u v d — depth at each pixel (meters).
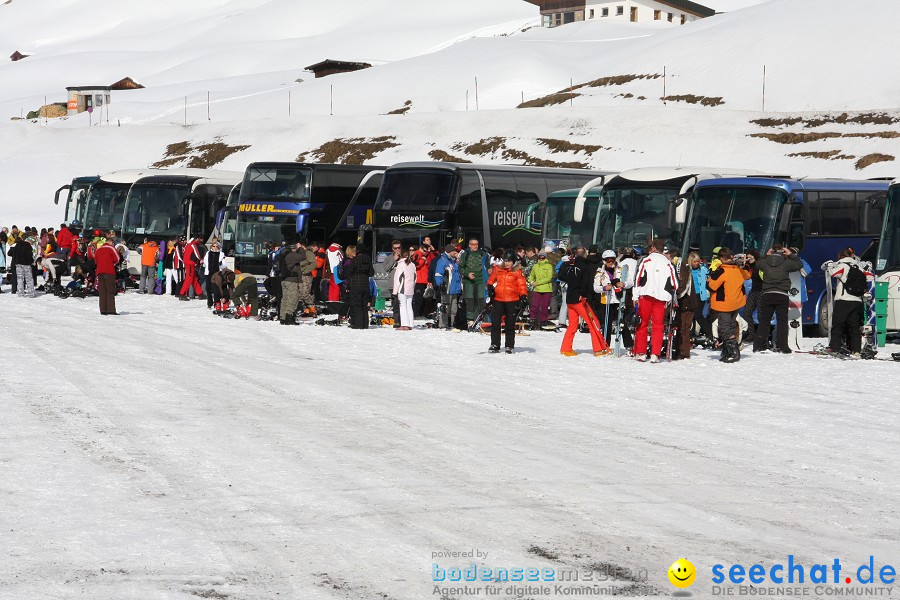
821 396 19.88
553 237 41.91
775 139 98.00
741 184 34.09
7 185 111.62
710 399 19.33
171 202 50.62
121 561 9.43
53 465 12.95
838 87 114.81
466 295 32.59
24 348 24.53
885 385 21.50
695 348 28.97
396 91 153.25
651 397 19.47
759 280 29.19
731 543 10.34
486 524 10.76
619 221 36.81
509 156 105.50
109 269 35.28
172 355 24.08
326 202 45.50
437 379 21.25
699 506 11.71
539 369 23.30
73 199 60.25
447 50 183.25
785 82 119.06
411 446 14.50
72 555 9.56
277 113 155.25
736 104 116.88
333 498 11.66
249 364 22.97
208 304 39.22
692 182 34.75
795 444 15.35
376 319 34.50
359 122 124.12
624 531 10.62
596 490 12.27
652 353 25.08
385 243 40.50
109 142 131.50
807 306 34.53
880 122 97.62
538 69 151.25
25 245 42.75
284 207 44.97
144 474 12.59
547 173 43.34
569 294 26.00
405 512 11.15
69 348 24.77
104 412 16.50
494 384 20.77
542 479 12.75
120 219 53.66
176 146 127.44
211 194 51.09
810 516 11.48
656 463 13.89
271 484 12.23
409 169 40.62
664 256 25.09
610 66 144.88
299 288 34.28
